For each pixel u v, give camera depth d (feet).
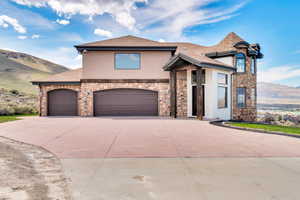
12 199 11.75
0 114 68.08
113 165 17.90
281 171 16.47
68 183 14.11
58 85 64.90
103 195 12.31
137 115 64.75
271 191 12.81
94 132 34.30
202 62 49.52
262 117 79.41
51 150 22.90
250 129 36.27
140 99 64.90
